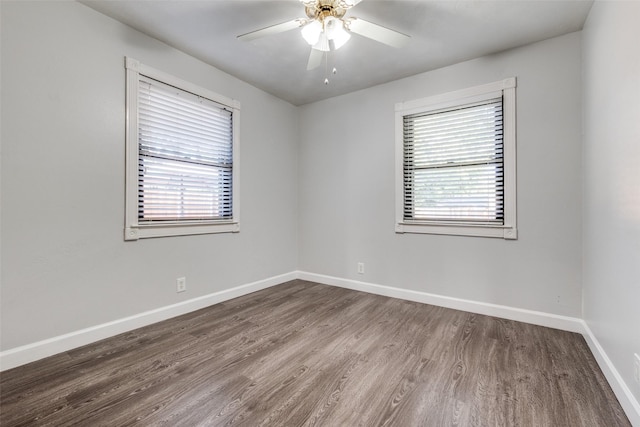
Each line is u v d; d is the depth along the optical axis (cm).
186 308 274
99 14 214
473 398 151
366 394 155
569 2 197
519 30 230
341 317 265
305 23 187
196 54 271
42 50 189
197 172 288
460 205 288
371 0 196
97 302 216
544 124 244
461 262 285
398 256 323
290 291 347
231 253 319
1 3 174
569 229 235
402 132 319
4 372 173
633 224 135
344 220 364
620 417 137
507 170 259
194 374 173
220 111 307
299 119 406
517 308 257
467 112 282
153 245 251
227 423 133
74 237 204
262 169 355
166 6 206
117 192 226
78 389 158
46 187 192
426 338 222
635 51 132
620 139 150
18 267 181
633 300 134
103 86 217
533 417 138
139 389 158
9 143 177
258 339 220
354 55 269
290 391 157
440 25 224
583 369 178
